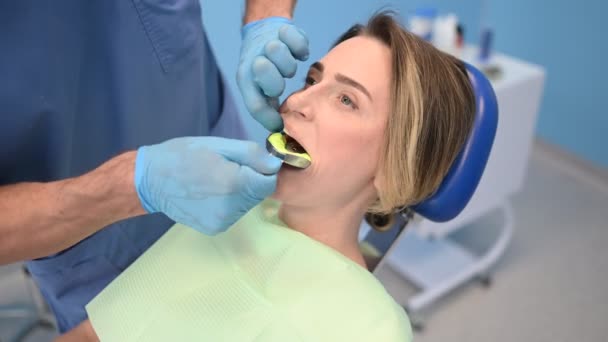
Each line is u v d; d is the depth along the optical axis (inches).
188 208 26.7
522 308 76.0
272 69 30.7
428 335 72.3
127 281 33.1
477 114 33.3
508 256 85.2
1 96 29.1
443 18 80.7
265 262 31.7
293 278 30.7
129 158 26.5
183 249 33.3
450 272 79.0
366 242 38.9
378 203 34.6
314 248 31.8
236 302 29.9
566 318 74.3
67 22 30.9
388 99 31.2
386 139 31.5
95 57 33.4
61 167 33.6
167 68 36.0
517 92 69.1
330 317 29.0
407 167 31.4
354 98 31.2
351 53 32.1
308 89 32.0
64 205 25.3
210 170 25.8
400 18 40.2
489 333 72.3
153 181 25.9
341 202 33.4
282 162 30.0
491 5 106.0
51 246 26.2
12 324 71.0
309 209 33.7
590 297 77.5
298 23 66.9
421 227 70.8
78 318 38.4
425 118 30.8
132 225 37.3
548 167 105.8
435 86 31.2
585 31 95.0
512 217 87.7
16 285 77.4
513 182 76.3
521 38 105.7
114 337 31.1
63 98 31.7
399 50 31.2
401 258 81.1
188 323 29.7
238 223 34.1
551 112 105.9
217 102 44.6
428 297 74.2
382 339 28.3
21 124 30.3
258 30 35.2
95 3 31.7
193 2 36.5
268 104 32.1
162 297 31.4
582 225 91.7
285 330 28.4
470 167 33.0
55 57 30.7
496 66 71.9
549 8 98.7
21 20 28.8
